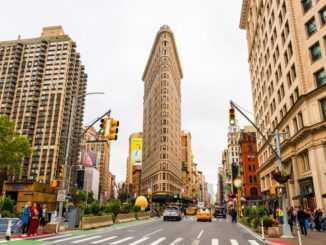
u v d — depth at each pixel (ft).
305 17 107.14
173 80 404.16
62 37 436.35
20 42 442.09
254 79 201.05
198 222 116.57
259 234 65.36
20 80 417.08
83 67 496.23
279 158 64.08
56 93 404.57
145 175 424.05
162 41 386.93
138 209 136.98
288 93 122.42
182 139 613.11
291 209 71.87
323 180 89.10
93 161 280.51
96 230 68.90
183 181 505.66
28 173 366.63
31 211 53.62
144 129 473.67
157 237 54.85
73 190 282.56
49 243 42.96
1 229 58.54
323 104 94.12
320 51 98.73
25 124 391.04
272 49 148.66
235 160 395.14
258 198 255.70
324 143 90.74
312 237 58.29
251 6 203.72
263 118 173.88
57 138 379.76
